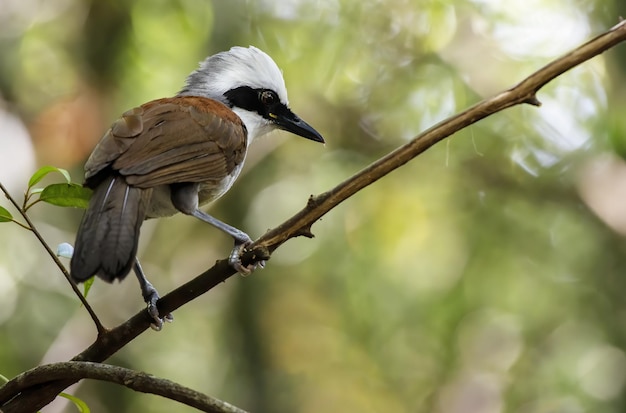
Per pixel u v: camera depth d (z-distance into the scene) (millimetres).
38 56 13812
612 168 14094
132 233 5934
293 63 13867
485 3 13688
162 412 13930
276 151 14555
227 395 13969
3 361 13398
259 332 14297
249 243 6230
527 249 14148
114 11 13609
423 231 14320
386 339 14094
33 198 13930
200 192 7902
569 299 13992
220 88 9055
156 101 7758
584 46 5457
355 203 14500
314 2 13805
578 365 13602
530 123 13805
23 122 13656
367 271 14180
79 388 13836
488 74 14039
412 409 14008
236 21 13469
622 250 13969
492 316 14266
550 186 14180
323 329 14359
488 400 13883
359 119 14438
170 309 6207
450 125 5691
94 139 13492
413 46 14086
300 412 14062
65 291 14125
